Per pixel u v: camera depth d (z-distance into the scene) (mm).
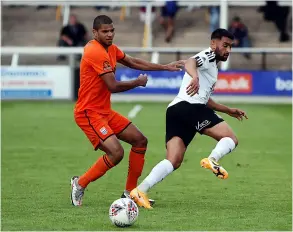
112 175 35469
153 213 26266
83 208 27344
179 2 90125
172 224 24328
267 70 67938
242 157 41406
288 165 38625
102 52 26953
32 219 25281
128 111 62344
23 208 27344
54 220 25078
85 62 27141
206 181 33781
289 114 61281
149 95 69625
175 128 27656
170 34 90562
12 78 69250
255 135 50562
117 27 95562
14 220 25156
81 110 27578
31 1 94500
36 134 50469
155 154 42188
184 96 27672
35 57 75062
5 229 23734
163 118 58312
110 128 27531
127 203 23828
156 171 27172
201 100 27625
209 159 26688
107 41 27078
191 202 28641
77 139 48406
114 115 28109
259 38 90938
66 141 47500
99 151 43469
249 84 68062
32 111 62688
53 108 64688
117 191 31234
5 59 74188
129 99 69812
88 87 27297
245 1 89938
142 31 94812
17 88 69312
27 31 96438
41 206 27750
